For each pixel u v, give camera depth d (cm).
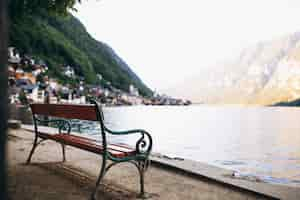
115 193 361
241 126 5934
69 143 405
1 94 79
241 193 376
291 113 14088
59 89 14575
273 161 1895
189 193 372
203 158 1900
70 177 430
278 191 367
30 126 1188
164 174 467
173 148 2400
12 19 616
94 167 504
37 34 17825
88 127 4244
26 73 12219
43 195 342
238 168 1536
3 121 80
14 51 14000
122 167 509
